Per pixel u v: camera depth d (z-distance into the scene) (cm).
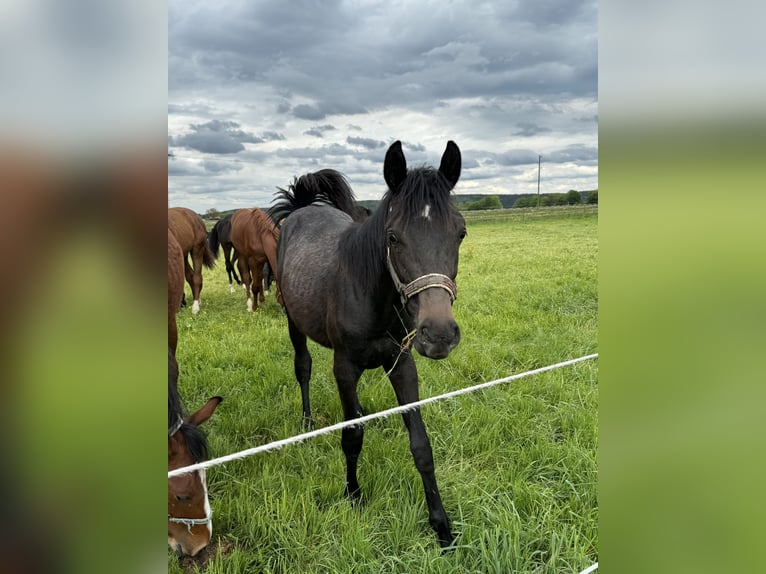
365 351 275
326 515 256
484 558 223
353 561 227
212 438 334
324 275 309
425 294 215
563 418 353
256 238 740
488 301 725
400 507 265
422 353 214
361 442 278
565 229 2305
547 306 701
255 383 438
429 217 222
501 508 252
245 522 258
